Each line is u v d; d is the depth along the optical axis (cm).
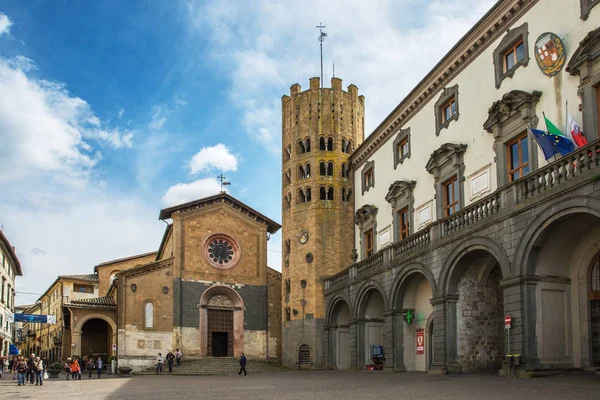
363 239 4644
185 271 6178
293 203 5528
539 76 2688
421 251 3338
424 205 3669
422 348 3578
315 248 5259
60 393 2872
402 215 4041
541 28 2698
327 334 4859
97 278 8319
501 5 2952
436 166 3491
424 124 3759
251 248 6619
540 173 2402
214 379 4028
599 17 2380
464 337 3044
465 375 2800
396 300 3672
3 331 6494
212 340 6281
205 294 6247
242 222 6650
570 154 2230
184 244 6250
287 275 5547
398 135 4134
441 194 3469
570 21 2527
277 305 6600
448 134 3444
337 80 5684
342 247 5272
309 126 5569
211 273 6325
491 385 2152
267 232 6812
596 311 2416
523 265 2456
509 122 2864
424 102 3762
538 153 2634
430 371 3114
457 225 3025
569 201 2208
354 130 5647
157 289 5978
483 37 3112
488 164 3019
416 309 3675
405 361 3638
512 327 2481
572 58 2433
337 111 5578
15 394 2877
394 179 4169
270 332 6481
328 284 4950
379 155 4516
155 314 5909
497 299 3150
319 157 5456
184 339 6003
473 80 3225
